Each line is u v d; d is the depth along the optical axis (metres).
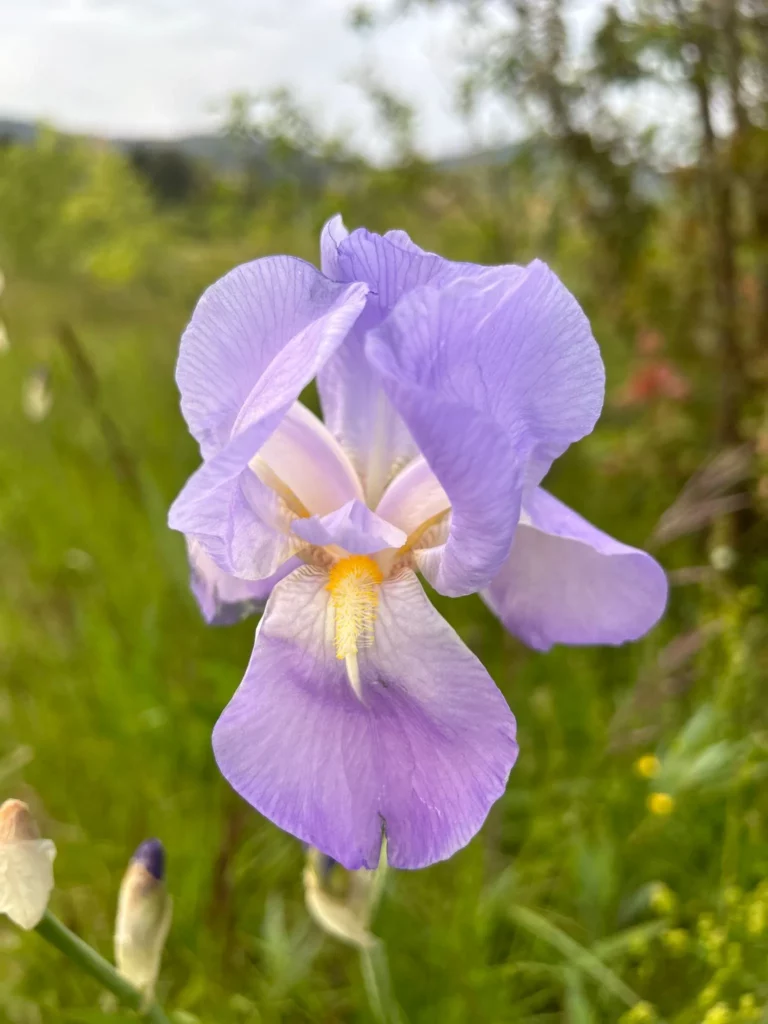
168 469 0.54
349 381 0.19
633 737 0.31
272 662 0.16
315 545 0.18
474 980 0.26
